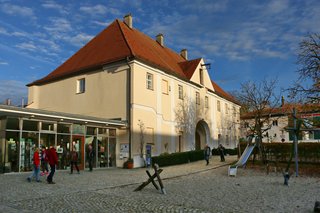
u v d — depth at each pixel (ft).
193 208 28.12
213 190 38.75
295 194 36.04
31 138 57.21
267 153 76.18
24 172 55.26
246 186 42.42
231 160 89.45
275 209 27.94
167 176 53.06
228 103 138.00
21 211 26.23
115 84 77.10
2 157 52.80
